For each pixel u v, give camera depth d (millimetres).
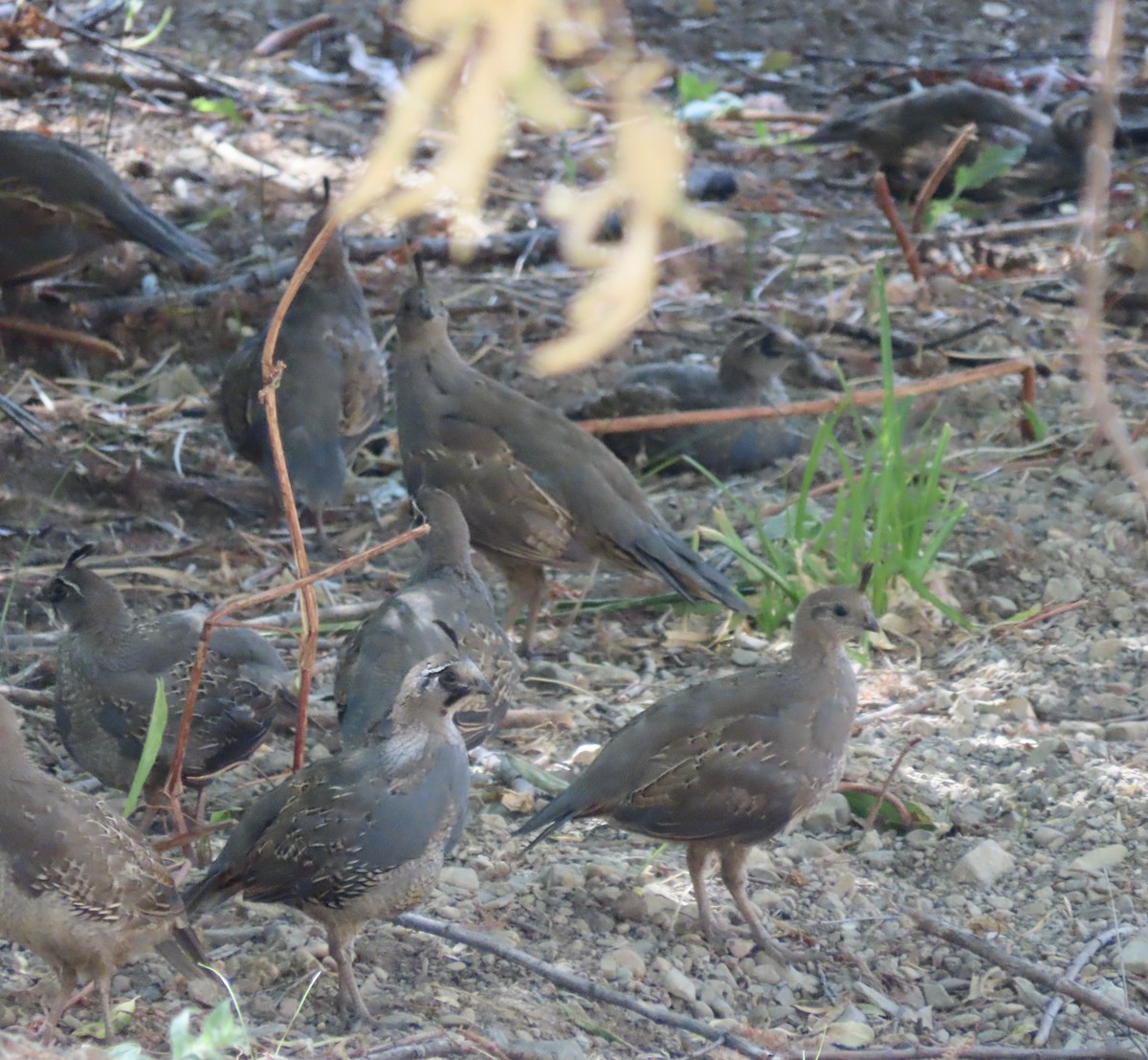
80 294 16188
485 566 13195
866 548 11992
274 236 17516
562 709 10492
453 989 7297
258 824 7113
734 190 19625
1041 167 19297
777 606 11578
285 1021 6895
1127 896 8344
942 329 16516
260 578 11992
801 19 24719
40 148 14094
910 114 19641
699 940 8078
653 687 10930
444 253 17469
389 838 6871
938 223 19359
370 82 21359
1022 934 8125
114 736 8492
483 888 8367
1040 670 10805
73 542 12430
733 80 22891
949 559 12266
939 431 14680
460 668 7105
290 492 7543
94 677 8484
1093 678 10672
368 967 7484
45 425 13945
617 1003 7316
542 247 17656
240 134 19719
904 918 8297
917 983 7836
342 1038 6652
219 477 13664
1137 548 12430
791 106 22297
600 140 19703
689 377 14250
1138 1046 7289
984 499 13219
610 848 9000
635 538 10953
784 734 7891
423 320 11352
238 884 7172
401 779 6930
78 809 6492
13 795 6355
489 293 16828
